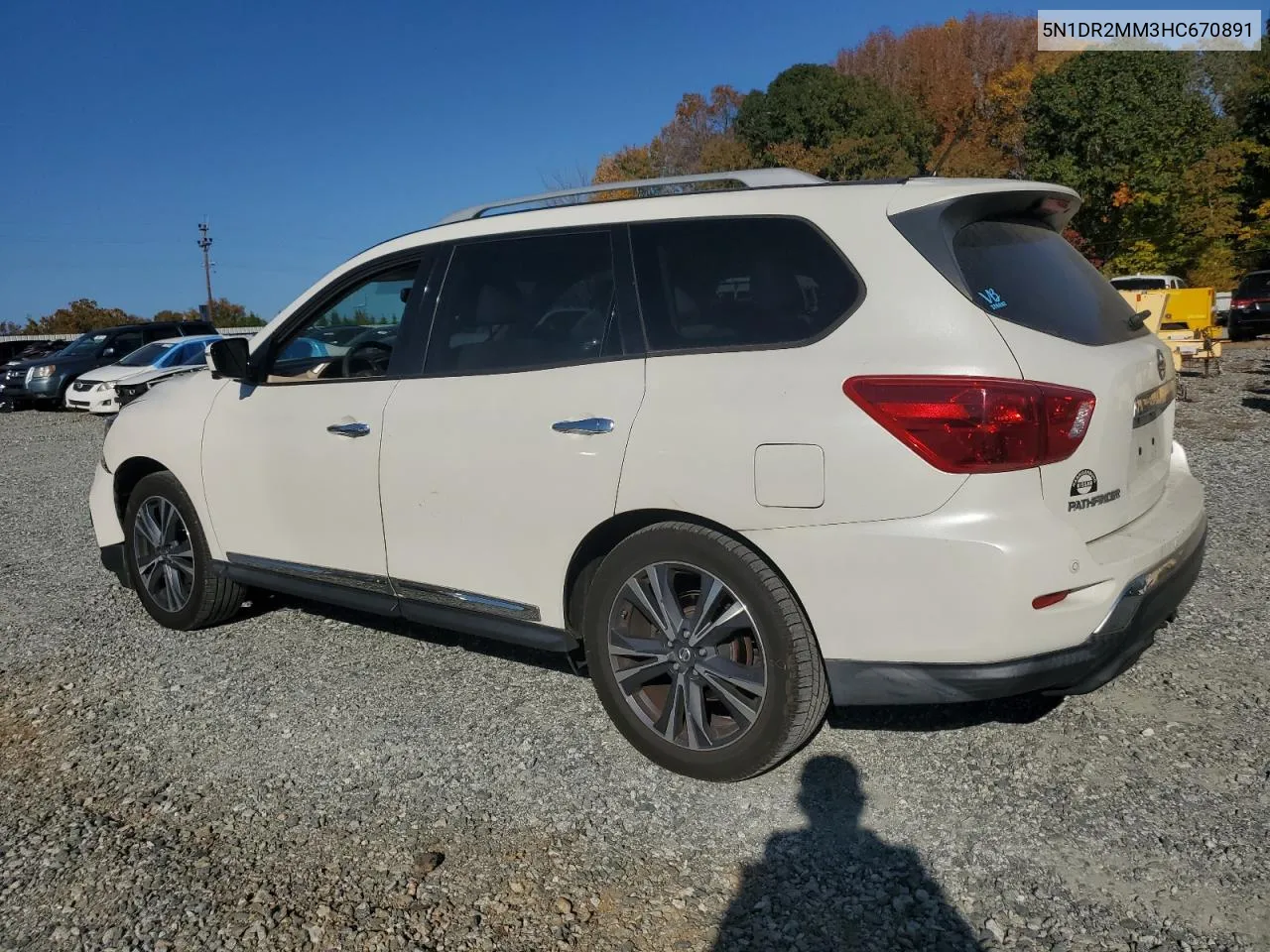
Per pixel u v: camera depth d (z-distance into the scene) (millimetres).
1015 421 2734
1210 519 6285
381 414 3932
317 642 4832
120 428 5117
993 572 2727
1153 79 26609
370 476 3955
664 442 3158
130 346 21703
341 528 4117
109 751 3770
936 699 2889
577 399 3395
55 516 8648
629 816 3139
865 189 3160
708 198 3393
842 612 2916
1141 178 27078
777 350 3082
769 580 3051
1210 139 28766
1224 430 10016
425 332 3928
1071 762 3297
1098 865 2760
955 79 41719
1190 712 3584
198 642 4898
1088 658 2840
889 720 3658
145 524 5070
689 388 3174
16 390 21281
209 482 4637
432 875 2883
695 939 2555
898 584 2824
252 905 2770
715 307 3250
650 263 3410
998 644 2766
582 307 3521
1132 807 3018
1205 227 29766
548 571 3504
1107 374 2967
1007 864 2791
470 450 3633
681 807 3176
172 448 4781
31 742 3883
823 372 2957
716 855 2914
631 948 2531
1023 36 44781
